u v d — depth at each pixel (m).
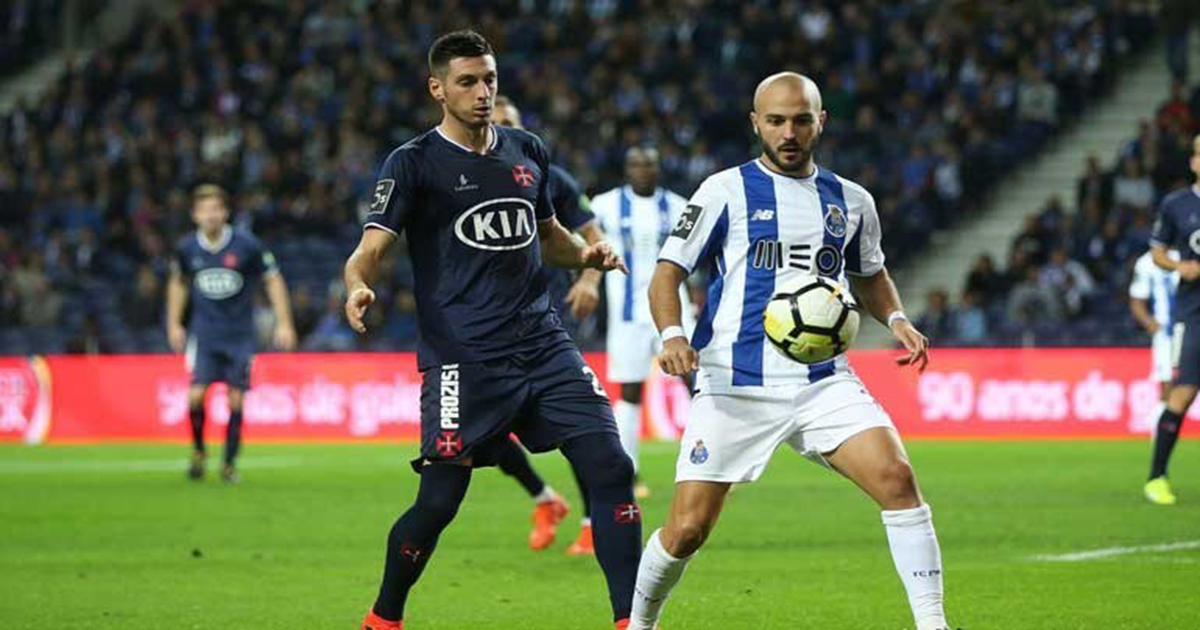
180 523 41.00
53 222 96.00
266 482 52.59
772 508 42.94
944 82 93.62
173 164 98.50
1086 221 82.00
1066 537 36.28
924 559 20.33
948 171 89.38
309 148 97.56
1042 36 95.62
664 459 61.56
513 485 50.56
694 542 20.98
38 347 84.88
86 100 106.19
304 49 105.88
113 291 89.75
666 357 20.91
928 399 72.56
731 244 21.31
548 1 107.44
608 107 92.88
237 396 53.22
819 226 21.27
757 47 98.25
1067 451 63.41
